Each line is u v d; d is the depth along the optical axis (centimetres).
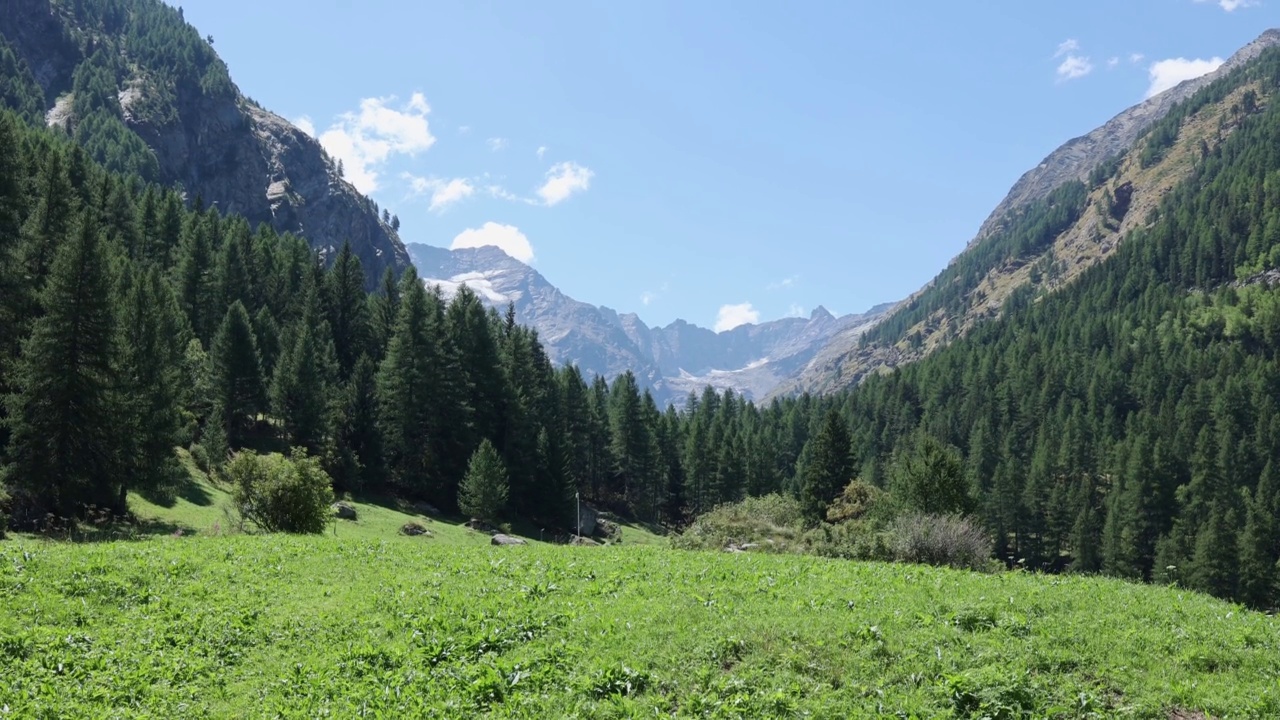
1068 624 1473
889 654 1345
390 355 8919
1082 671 1290
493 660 1391
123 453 5075
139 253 10394
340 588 1884
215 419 7181
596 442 11888
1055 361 18612
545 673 1333
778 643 1376
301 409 8288
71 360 4797
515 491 9350
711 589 1769
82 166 10444
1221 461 12150
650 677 1291
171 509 5744
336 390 8819
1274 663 1321
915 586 1798
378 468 8475
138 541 2464
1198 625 1500
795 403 19550
